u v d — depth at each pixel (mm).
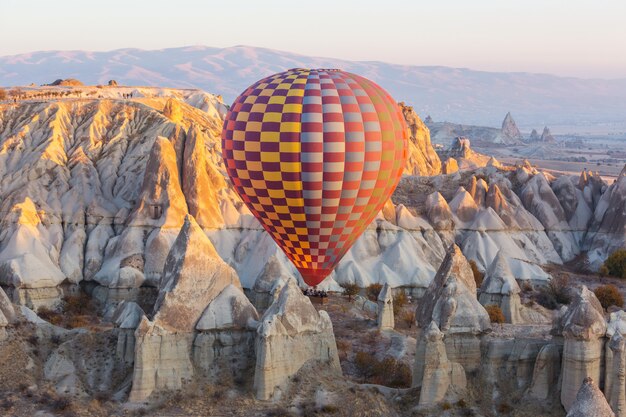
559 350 50562
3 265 76125
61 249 82375
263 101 64312
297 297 53562
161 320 52438
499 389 51000
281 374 51625
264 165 63625
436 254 92625
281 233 66750
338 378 53094
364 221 66562
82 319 73125
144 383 50750
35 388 50875
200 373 52500
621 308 81312
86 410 49375
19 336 53938
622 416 47750
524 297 87000
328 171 62688
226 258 84062
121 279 77250
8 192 87188
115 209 86938
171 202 83562
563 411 48906
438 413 49438
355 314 71562
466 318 52438
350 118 63312
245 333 54156
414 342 63312
